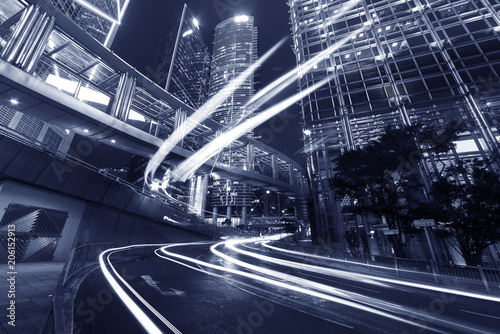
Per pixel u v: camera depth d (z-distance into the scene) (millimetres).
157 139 24391
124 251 17266
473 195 13555
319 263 18906
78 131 21062
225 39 179625
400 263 13336
